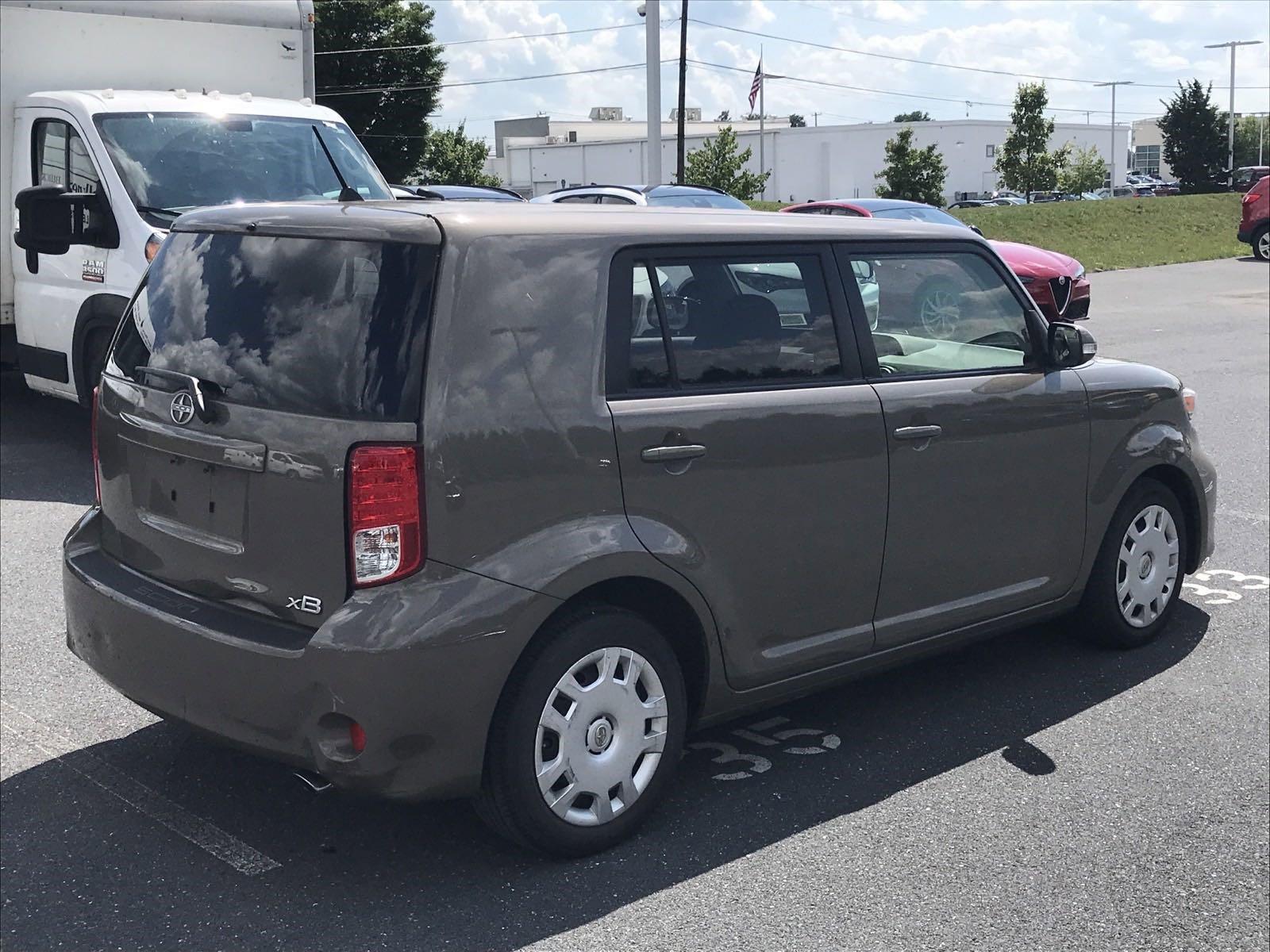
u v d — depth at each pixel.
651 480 3.90
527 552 3.64
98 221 8.65
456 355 3.56
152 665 3.87
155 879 3.82
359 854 3.97
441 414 3.52
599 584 3.90
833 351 4.46
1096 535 5.42
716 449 4.05
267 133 9.41
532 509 3.67
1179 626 6.11
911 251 4.82
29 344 9.61
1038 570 5.20
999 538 5.00
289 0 10.91
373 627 3.46
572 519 3.75
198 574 3.88
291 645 3.56
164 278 4.19
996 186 92.19
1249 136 134.25
